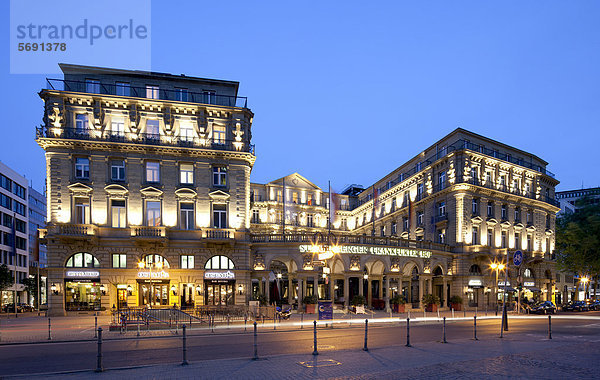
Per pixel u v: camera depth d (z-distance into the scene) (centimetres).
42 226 9312
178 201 3809
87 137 3634
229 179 3959
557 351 1519
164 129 3822
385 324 2700
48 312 3406
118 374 1139
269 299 3969
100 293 3559
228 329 2359
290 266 4438
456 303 4484
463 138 5194
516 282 5275
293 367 1215
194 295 3694
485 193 5162
